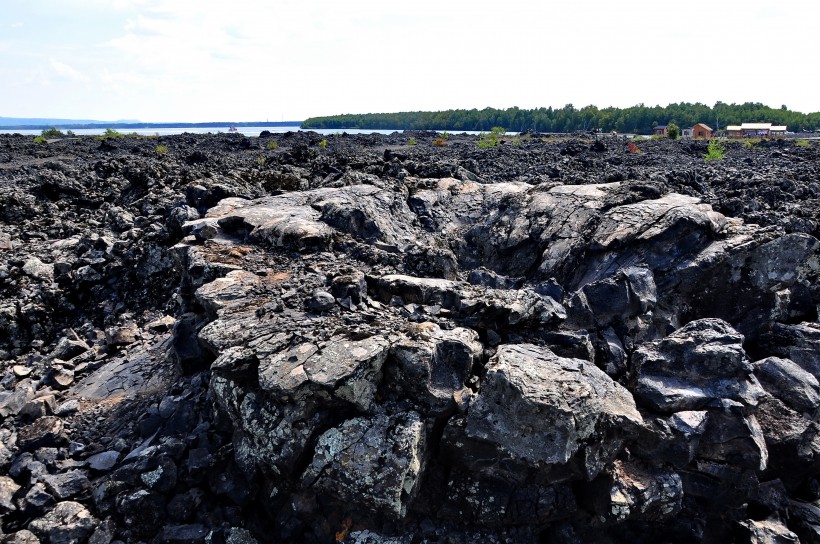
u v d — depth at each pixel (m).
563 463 6.40
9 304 11.20
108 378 9.22
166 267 12.08
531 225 11.63
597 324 8.70
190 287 9.97
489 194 13.68
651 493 6.94
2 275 11.94
